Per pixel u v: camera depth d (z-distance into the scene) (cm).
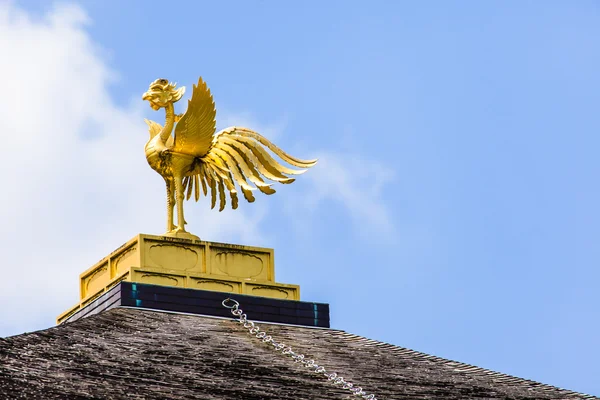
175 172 3844
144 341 3156
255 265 3809
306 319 3756
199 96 3788
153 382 2764
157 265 3697
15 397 2477
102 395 2592
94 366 2812
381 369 3266
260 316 3709
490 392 3181
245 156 3884
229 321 3634
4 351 2775
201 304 3662
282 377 3005
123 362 2895
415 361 3441
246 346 3297
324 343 3512
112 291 3644
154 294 3622
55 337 3014
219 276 3731
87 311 3744
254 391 2834
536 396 3212
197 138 3825
